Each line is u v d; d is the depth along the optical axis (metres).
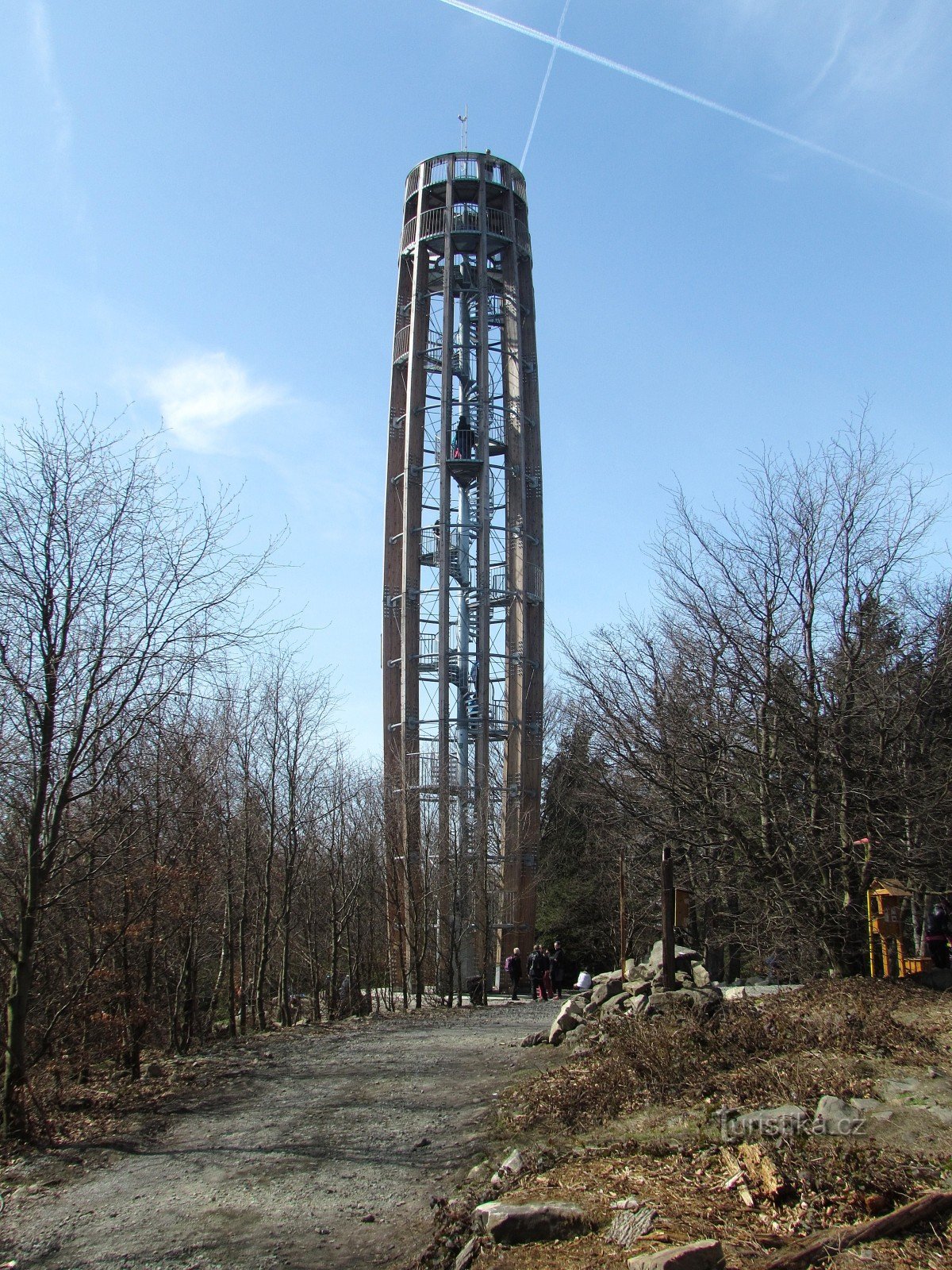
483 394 46.44
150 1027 22.05
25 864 15.84
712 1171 8.98
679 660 23.81
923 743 21.62
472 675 46.75
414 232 48.47
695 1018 14.50
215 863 25.05
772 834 21.75
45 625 14.22
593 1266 7.25
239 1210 10.12
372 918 40.78
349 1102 14.61
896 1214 7.33
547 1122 12.12
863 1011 14.01
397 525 47.97
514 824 44.53
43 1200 10.77
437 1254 8.44
